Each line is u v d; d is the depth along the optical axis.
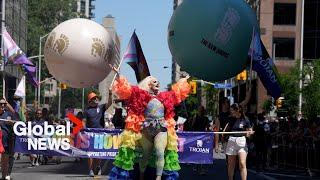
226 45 15.21
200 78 16.11
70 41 14.18
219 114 13.48
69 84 14.87
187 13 15.50
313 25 62.84
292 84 47.28
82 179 14.67
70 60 14.23
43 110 18.95
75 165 19.48
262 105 53.38
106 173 16.39
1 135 13.12
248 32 15.42
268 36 63.34
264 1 63.50
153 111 9.57
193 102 66.44
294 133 20.41
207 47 15.25
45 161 19.77
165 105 9.68
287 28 63.25
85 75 14.47
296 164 20.36
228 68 15.55
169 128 9.75
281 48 63.38
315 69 46.41
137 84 10.01
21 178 14.81
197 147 13.62
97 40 14.30
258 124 19.97
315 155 18.58
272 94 15.22
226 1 15.45
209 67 15.53
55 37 14.38
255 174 18.91
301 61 49.50
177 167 9.80
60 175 15.68
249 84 13.93
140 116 9.64
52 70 14.80
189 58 15.59
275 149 22.42
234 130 12.13
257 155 19.83
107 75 14.88
